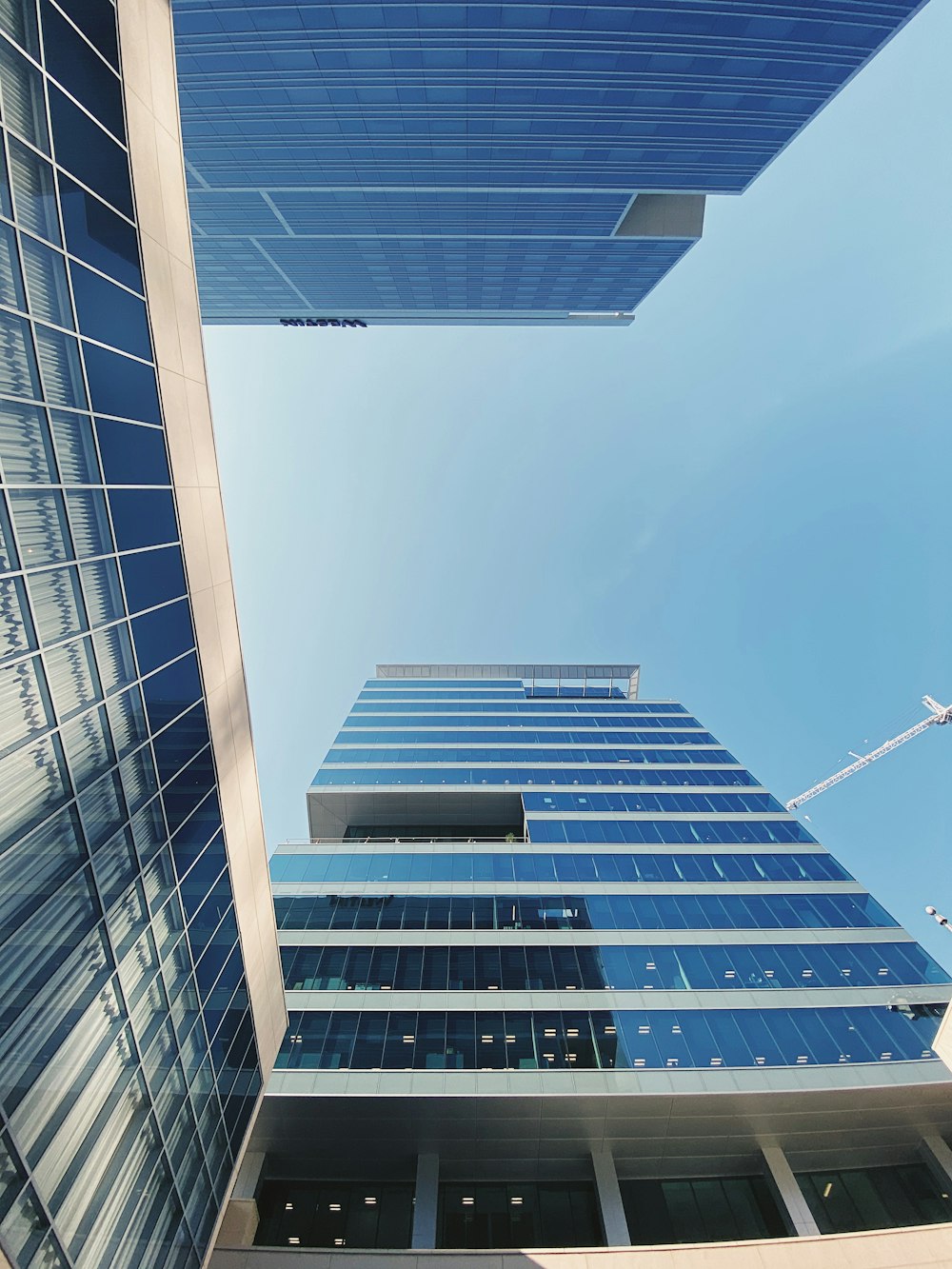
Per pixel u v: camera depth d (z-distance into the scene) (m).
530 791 45.25
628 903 32.75
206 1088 15.38
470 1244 22.03
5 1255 8.73
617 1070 23.27
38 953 9.94
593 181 44.12
